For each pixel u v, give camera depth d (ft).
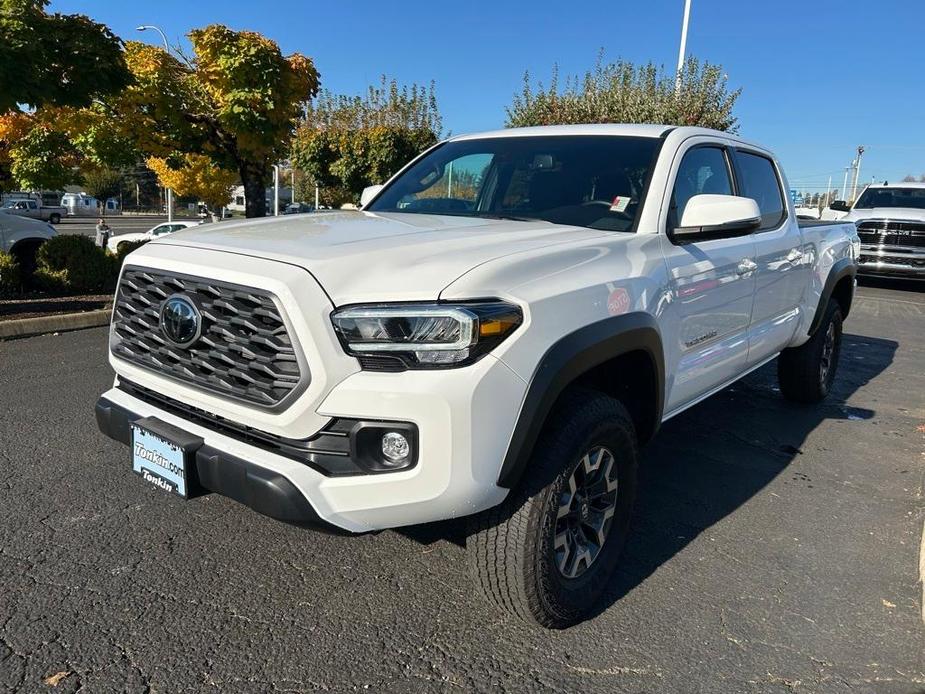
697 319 10.90
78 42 22.76
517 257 7.89
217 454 7.63
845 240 18.19
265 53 32.35
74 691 7.39
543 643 8.46
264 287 7.20
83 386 17.81
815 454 15.10
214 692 7.47
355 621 8.75
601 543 9.09
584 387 8.75
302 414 7.14
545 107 46.03
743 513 12.16
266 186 39.99
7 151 33.88
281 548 10.34
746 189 13.55
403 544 10.55
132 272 8.83
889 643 8.70
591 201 10.86
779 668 8.18
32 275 32.45
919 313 36.14
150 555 10.02
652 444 15.38
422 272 7.28
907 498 13.03
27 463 12.88
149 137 34.04
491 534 7.94
